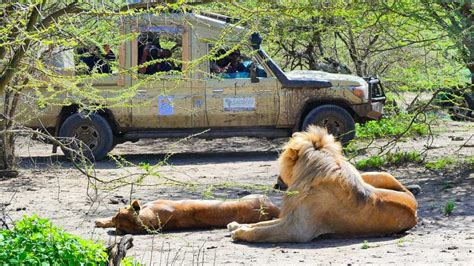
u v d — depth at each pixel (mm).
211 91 17094
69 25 7488
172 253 8664
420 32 15281
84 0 7203
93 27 7867
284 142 20516
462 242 9062
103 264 6770
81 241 6875
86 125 16812
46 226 7039
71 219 10695
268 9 8383
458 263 7969
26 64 7676
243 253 8648
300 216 9227
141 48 16484
